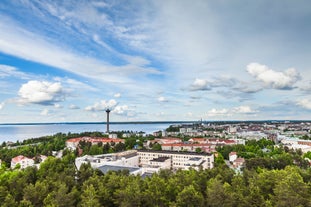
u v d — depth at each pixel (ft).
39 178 321.52
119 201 230.27
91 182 267.59
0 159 600.80
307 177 310.86
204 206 227.61
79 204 224.94
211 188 233.76
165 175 312.91
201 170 339.98
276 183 257.14
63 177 294.05
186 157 587.68
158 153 626.64
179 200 216.33
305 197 217.97
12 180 279.90
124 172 350.64
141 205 225.76
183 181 269.23
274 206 209.77
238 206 209.77
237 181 264.31
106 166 438.40
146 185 256.11
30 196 235.61
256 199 213.66
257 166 428.97
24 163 576.20
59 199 218.18
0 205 226.17
